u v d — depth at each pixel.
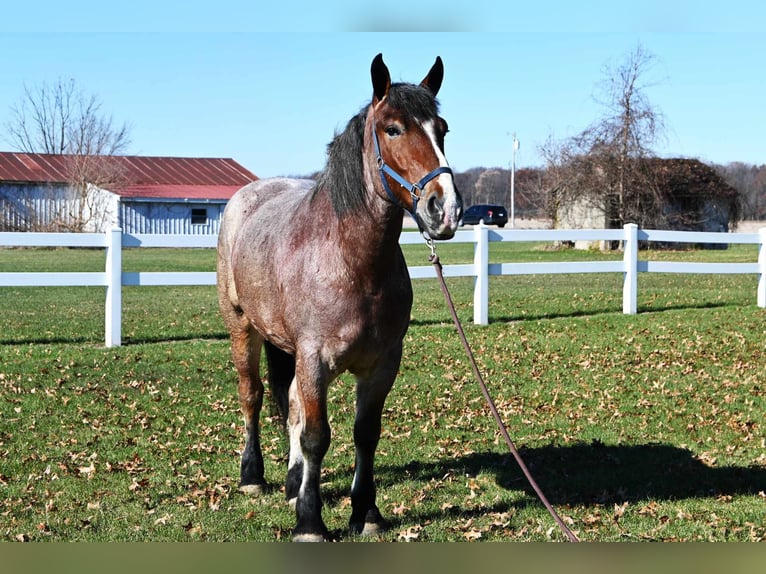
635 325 11.54
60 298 15.68
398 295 4.30
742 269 12.98
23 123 50.25
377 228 4.07
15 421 6.93
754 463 6.12
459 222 3.72
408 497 5.32
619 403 7.89
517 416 7.44
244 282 5.05
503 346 10.25
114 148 44.59
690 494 5.45
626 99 29.59
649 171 30.14
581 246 32.00
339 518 4.95
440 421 7.27
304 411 4.28
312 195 4.51
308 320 4.25
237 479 5.69
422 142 3.89
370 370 4.43
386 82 4.12
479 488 5.54
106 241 9.97
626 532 4.71
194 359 9.39
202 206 42.41
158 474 5.75
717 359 9.77
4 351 9.57
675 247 31.19
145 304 14.75
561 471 5.93
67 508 5.04
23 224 39.78
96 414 7.24
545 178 33.69
